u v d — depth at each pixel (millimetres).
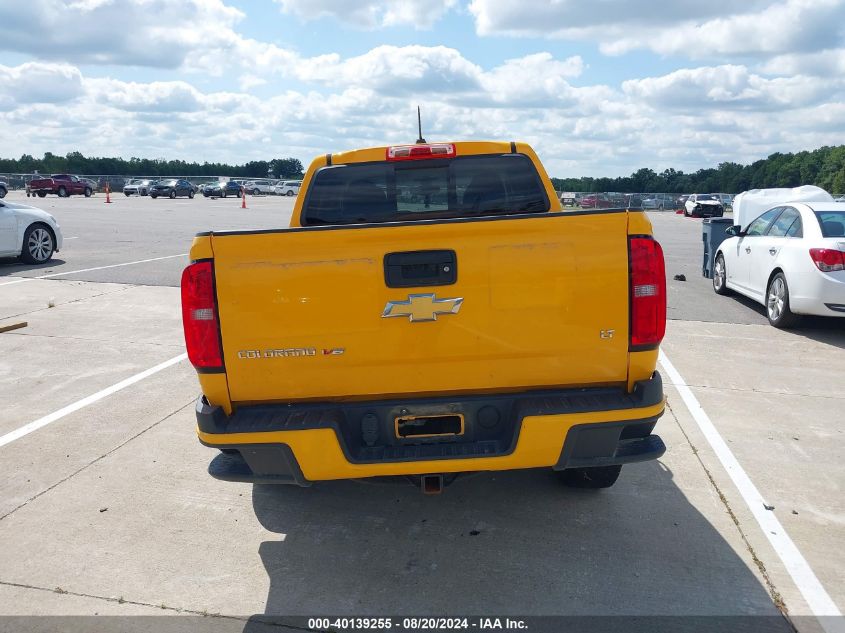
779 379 6227
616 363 3041
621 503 3934
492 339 2984
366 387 3037
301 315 2941
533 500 3994
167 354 7066
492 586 3176
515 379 3055
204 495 4125
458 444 3066
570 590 3131
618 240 2955
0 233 12234
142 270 12305
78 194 50094
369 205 4312
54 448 4801
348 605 3062
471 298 2951
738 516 3766
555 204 4336
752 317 8914
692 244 20047
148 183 55688
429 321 2957
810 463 4438
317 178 4293
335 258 2918
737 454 4574
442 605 3047
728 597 3064
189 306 2949
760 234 9141
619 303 2980
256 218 28656
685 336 7844
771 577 3209
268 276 2922
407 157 4203
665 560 3359
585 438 3010
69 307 9180
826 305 7496
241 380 3002
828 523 3691
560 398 3037
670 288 11227
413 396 3082
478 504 3963
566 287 2959
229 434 2922
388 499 4055
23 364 6719
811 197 13453
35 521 3822
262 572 3326
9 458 4641
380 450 3043
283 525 3771
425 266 2936
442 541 3576
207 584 3232
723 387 5984
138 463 4562
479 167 4293
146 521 3820
